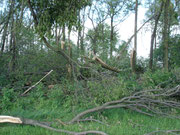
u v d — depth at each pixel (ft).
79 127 12.80
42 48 26.73
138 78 23.61
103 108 14.56
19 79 22.71
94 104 16.90
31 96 19.43
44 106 17.72
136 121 14.58
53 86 21.80
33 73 24.08
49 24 17.65
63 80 21.58
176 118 15.43
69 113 16.17
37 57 24.99
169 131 11.78
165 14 37.22
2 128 12.71
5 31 27.37
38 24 17.39
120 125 13.58
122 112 16.81
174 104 15.97
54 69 25.16
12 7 24.71
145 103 17.53
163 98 17.75
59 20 17.44
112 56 28.30
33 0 17.74
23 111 15.99
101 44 38.42
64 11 17.62
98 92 17.25
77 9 18.62
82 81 19.90
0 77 21.85
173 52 36.78
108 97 16.74
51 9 17.88
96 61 21.29
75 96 18.10
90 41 64.85
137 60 35.32
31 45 26.37
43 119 14.69
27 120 12.85
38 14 17.78
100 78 19.31
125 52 29.27
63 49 21.59
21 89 21.35
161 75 20.40
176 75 20.15
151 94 16.56
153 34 42.11
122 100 15.62
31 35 24.95
